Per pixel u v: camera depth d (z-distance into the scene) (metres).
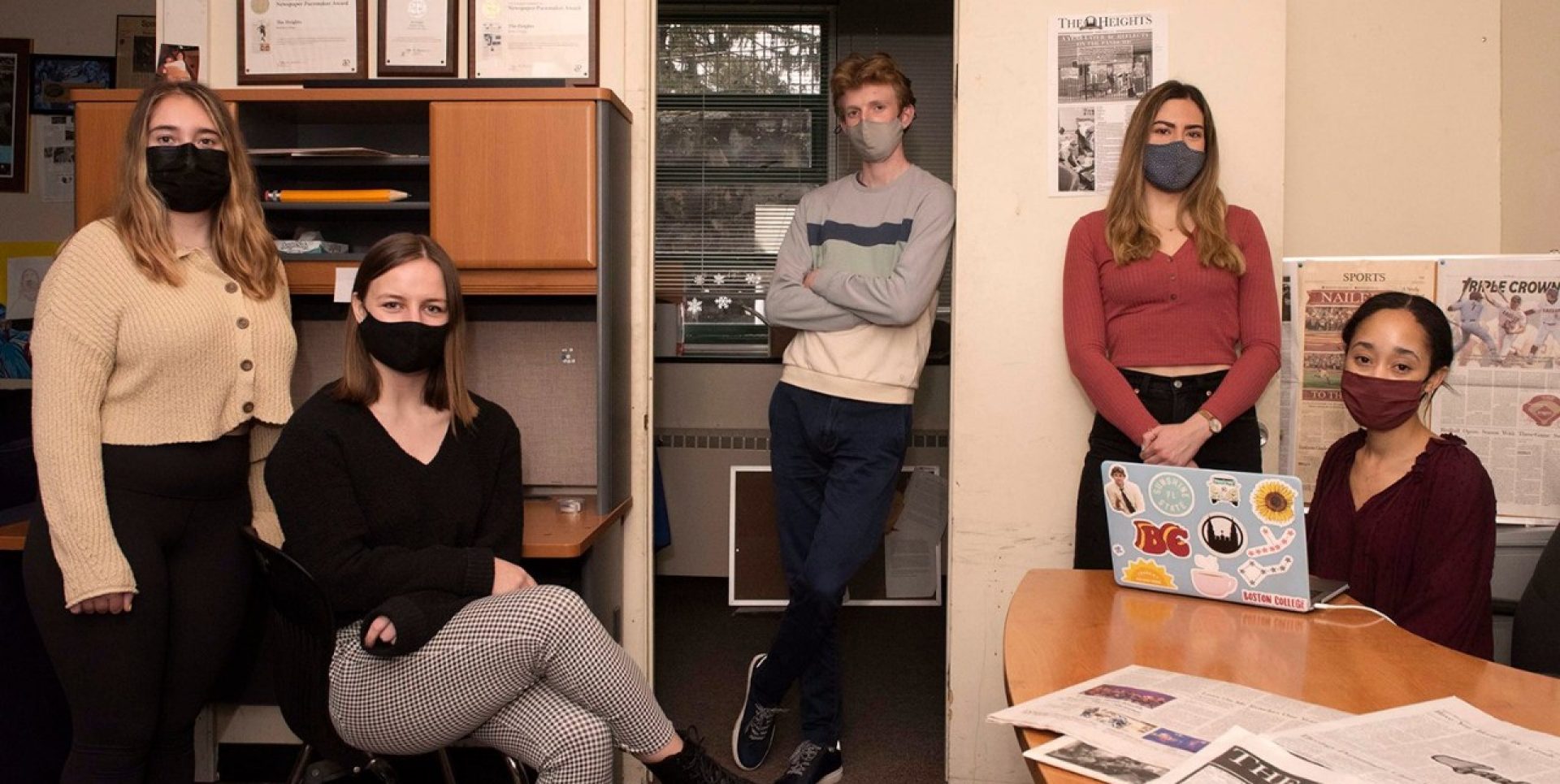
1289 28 2.77
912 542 3.94
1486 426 2.48
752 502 4.11
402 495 1.79
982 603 2.55
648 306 2.63
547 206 2.29
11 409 3.50
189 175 1.78
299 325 2.62
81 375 1.68
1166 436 2.02
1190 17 2.43
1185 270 2.16
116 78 4.00
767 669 2.57
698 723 2.98
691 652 3.69
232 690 2.46
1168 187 2.17
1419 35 2.75
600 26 2.58
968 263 2.51
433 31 2.57
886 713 3.12
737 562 4.09
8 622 2.21
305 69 2.58
